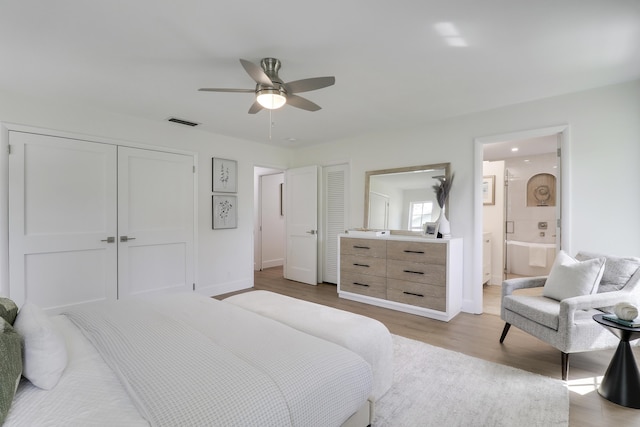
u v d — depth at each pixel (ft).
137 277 12.30
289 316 6.77
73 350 4.52
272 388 3.66
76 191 10.84
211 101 10.42
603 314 6.98
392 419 5.73
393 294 12.46
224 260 15.15
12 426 2.99
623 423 5.65
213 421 3.09
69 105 10.66
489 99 10.36
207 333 5.13
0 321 3.67
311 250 17.11
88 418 3.05
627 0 5.49
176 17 5.96
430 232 12.05
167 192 13.10
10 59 7.55
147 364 4.02
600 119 9.39
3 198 9.48
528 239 18.67
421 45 7.01
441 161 12.63
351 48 7.13
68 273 10.71
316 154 17.31
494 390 6.66
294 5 5.64
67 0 5.43
